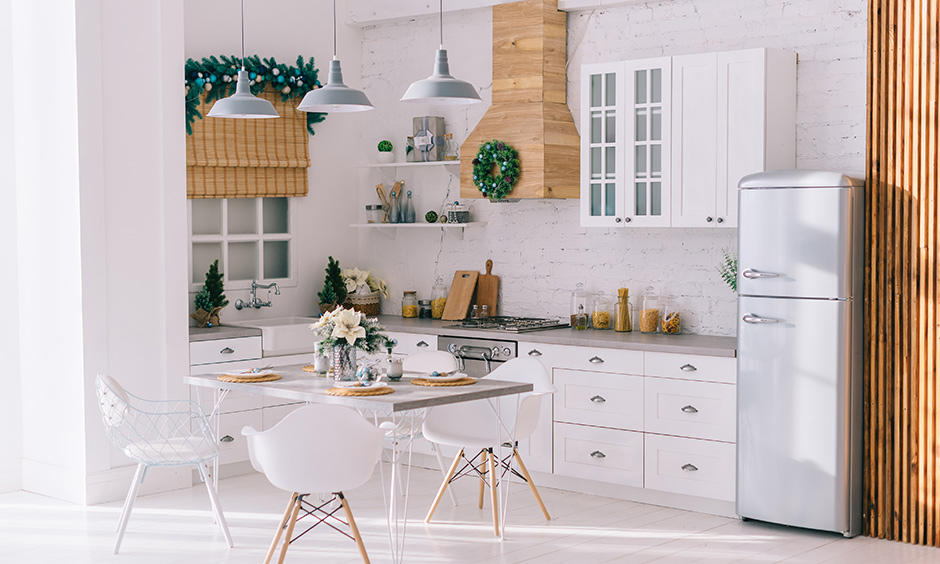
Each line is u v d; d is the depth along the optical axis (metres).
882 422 5.05
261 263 7.29
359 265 7.94
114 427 5.02
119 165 5.84
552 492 6.08
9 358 6.18
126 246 5.89
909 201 4.95
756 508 5.24
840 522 5.02
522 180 6.42
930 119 4.88
